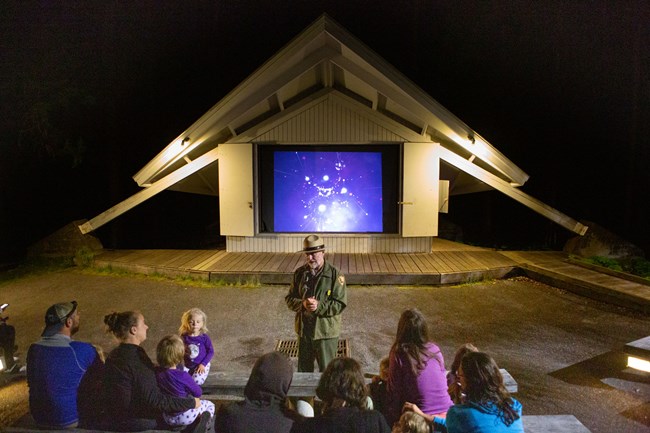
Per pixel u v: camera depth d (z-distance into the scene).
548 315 7.70
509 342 6.62
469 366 3.00
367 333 6.98
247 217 11.00
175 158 10.44
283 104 10.70
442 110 9.41
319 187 11.03
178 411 3.45
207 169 12.05
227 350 6.41
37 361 3.41
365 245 11.05
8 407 4.99
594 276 9.09
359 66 9.12
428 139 10.66
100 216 11.20
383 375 3.93
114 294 8.93
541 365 5.88
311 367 4.82
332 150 10.93
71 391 3.42
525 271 9.89
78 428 3.42
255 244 11.21
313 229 11.14
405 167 10.72
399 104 9.36
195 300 8.46
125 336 3.45
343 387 2.82
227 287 9.17
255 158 10.88
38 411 3.40
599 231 10.79
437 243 12.66
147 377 3.34
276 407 2.82
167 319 7.59
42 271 10.75
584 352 6.27
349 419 2.73
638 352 5.41
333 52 9.09
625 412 4.77
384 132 10.68
